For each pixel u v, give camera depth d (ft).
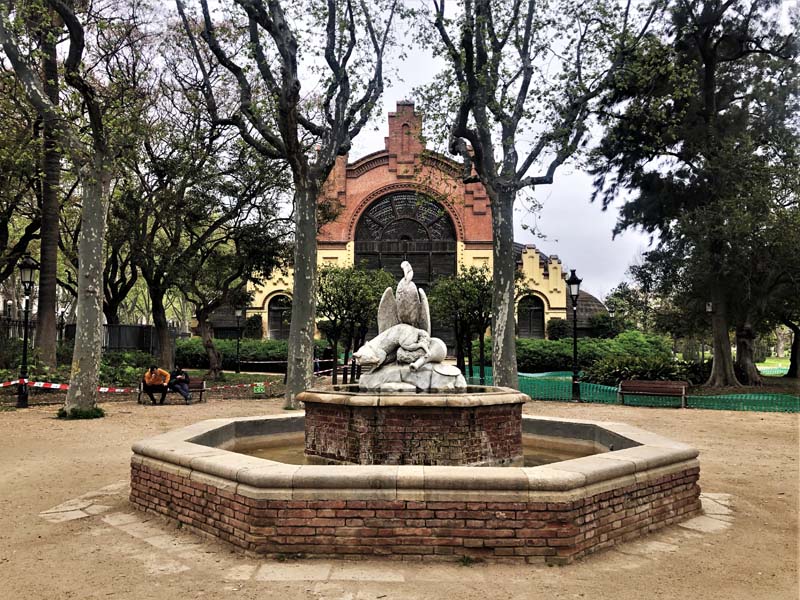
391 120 133.49
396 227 133.59
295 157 58.59
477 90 62.64
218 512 19.36
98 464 32.78
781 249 72.49
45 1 49.88
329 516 17.69
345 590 15.44
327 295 80.28
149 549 18.85
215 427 29.30
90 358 51.78
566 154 64.18
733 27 82.02
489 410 25.45
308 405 27.48
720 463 34.68
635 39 62.28
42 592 15.61
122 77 58.39
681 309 94.22
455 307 81.87
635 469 20.62
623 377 78.69
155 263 86.58
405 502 17.65
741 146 79.77
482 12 61.57
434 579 16.19
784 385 88.28
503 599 15.07
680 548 19.45
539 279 130.72
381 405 24.23
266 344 120.78
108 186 52.80
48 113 50.01
